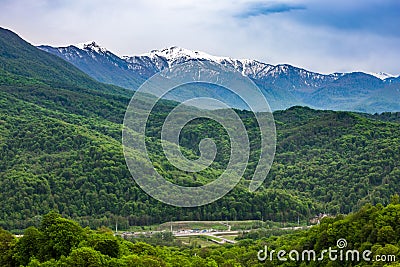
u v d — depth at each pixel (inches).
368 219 4284.0
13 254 3149.6
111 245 3228.3
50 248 3110.2
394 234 3909.9
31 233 3164.4
